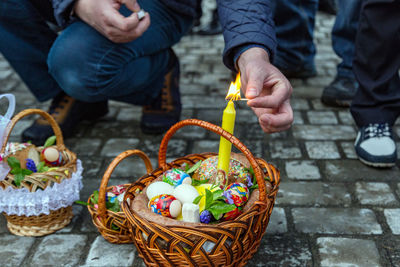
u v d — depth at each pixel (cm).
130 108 198
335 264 115
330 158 158
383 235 123
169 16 154
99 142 171
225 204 104
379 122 152
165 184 109
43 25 160
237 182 111
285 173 150
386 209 133
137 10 132
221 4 122
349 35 191
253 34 116
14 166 117
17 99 205
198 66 246
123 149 166
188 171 116
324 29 311
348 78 195
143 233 103
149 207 106
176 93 175
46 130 166
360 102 154
